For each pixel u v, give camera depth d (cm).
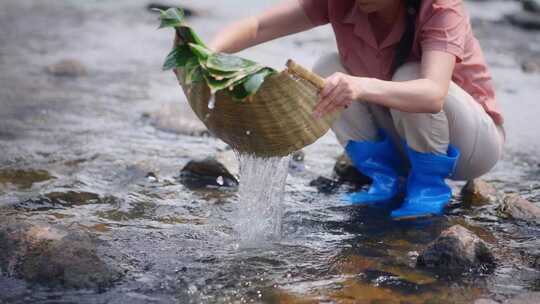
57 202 498
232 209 499
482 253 420
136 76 838
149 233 455
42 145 611
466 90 494
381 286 395
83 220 470
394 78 470
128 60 903
